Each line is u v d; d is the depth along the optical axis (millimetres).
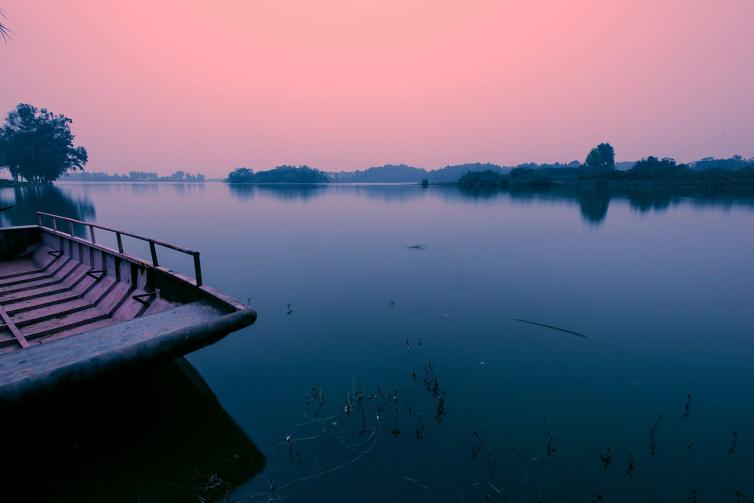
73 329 6477
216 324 4469
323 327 8672
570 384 6207
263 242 20578
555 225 26422
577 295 10859
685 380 6309
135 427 5023
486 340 7910
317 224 28891
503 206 44438
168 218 34188
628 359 7051
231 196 80375
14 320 6578
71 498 3848
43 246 11492
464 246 18594
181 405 5574
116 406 5238
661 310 9570
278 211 41438
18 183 93188
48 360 3658
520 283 12078
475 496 3986
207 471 4289
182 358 7133
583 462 4477
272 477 4230
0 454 4031
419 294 11086
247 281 12664
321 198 69938
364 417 5336
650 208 40031
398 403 5684
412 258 16047
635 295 10766
